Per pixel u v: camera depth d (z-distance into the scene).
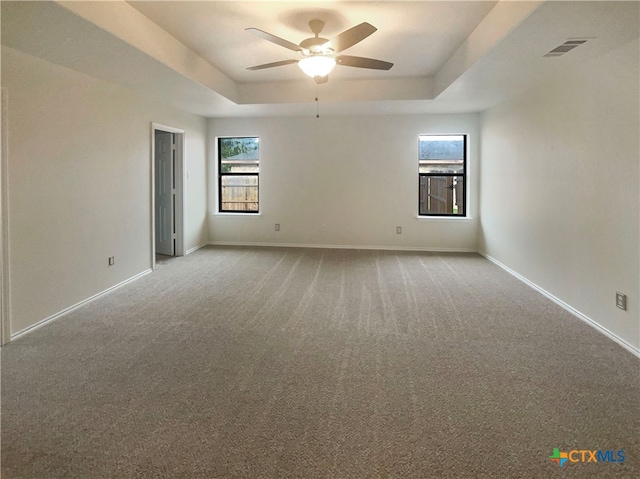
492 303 3.88
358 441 1.85
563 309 3.69
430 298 4.05
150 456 1.75
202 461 1.72
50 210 3.37
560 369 2.53
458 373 2.49
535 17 2.46
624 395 2.22
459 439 1.86
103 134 4.09
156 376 2.45
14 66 2.99
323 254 6.31
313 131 6.73
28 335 3.06
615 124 2.96
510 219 5.11
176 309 3.70
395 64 4.56
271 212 6.96
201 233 6.86
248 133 6.86
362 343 2.95
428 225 6.63
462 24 3.36
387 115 6.53
